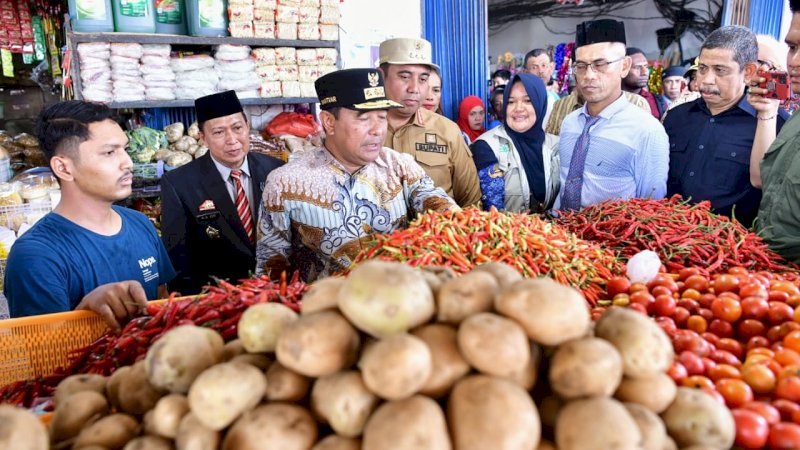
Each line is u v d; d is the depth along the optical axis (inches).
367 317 32.5
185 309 59.6
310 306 36.9
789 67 89.4
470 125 200.2
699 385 41.6
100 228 78.7
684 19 301.6
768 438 38.3
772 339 54.2
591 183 106.9
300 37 182.9
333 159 86.8
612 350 32.2
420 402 30.3
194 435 32.2
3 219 130.9
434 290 37.3
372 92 79.7
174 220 114.0
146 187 160.6
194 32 168.1
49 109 71.6
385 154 90.9
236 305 56.8
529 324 32.2
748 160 101.7
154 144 163.2
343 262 88.2
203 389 31.7
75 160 72.1
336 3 185.2
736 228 86.7
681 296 65.5
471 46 211.2
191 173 115.2
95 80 154.4
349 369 33.9
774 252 84.8
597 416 29.8
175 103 166.9
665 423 34.7
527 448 29.2
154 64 161.8
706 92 102.3
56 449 36.3
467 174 123.5
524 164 117.8
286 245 90.1
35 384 58.1
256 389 32.9
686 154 110.2
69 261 74.2
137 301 63.6
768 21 272.7
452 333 33.8
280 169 88.8
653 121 101.4
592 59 98.4
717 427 33.7
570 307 32.4
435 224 74.4
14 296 71.1
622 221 91.0
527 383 32.9
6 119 228.5
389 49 116.6
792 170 83.0
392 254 68.4
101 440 34.8
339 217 86.6
